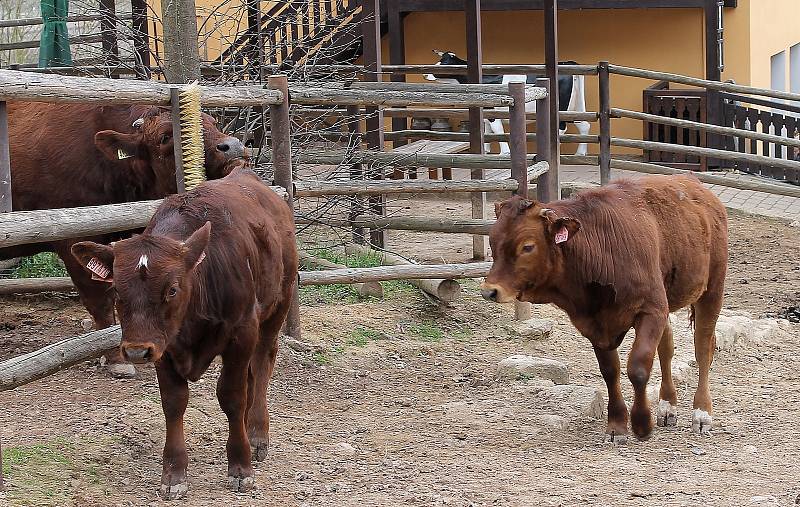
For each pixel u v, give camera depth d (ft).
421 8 55.47
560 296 21.06
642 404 21.53
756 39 58.44
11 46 49.01
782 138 47.03
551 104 38.96
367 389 25.30
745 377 27.22
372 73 39.45
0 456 17.33
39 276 31.86
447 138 42.27
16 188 25.91
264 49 38.11
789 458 20.67
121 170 25.30
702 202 23.21
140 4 39.63
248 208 18.66
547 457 20.75
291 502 17.92
